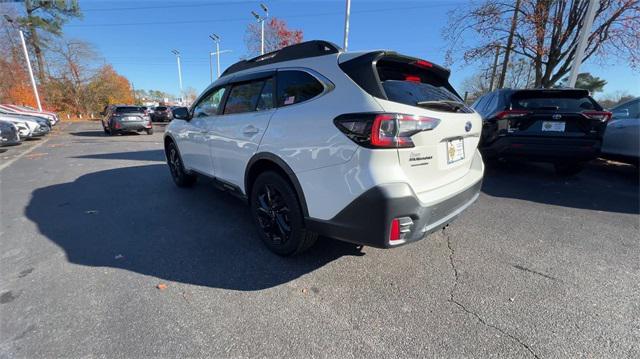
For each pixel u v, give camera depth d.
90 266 2.67
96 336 1.86
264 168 2.89
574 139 4.70
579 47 8.16
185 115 4.30
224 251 2.93
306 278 2.48
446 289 2.33
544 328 1.93
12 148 10.42
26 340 1.83
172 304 2.16
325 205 2.21
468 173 2.73
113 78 41.81
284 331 1.92
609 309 2.11
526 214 3.87
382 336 1.87
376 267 2.63
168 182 5.56
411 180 2.05
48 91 34.28
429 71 2.80
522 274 2.53
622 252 2.90
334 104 2.16
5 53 28.05
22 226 3.55
